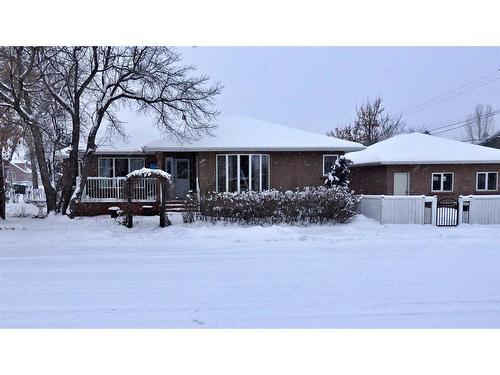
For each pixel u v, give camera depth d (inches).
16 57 546.0
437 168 878.4
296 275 291.6
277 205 569.6
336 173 695.1
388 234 474.0
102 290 255.9
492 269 308.3
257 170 729.0
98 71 639.1
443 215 575.5
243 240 431.5
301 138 743.1
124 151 759.7
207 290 256.2
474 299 240.1
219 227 538.9
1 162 597.9
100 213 698.2
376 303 233.5
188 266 318.7
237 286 264.5
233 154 721.6
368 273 296.8
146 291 253.9
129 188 543.5
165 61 655.8
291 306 228.8
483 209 589.0
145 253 368.5
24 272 298.8
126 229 517.7
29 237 449.7
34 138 688.4
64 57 611.2
